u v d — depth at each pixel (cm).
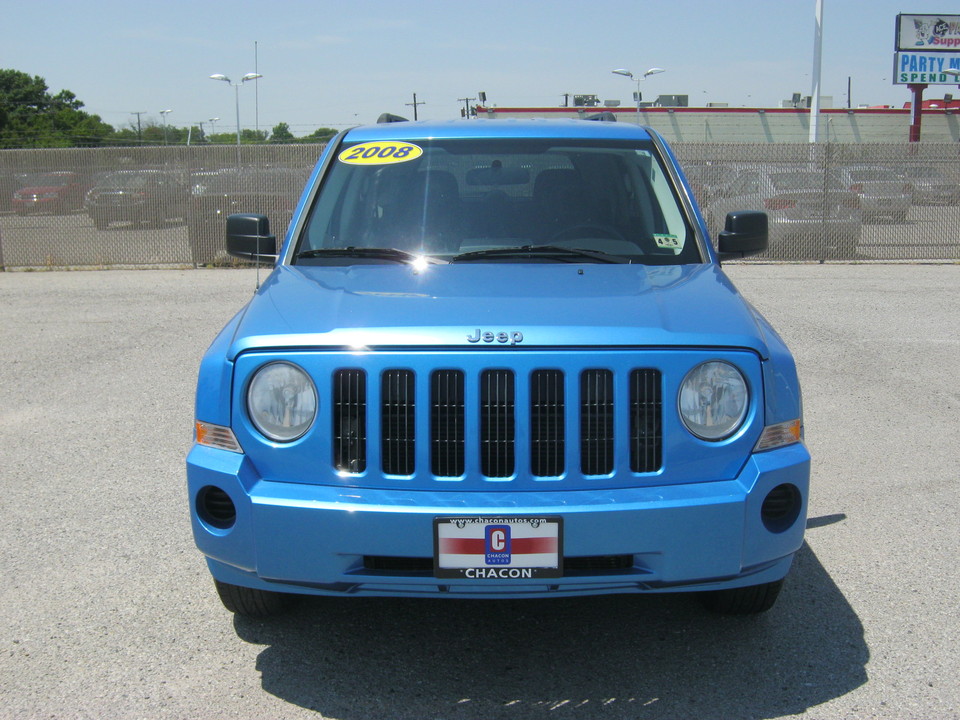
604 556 303
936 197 1602
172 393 742
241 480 307
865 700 316
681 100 5066
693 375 308
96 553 443
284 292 360
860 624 371
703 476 309
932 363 821
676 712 311
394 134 477
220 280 1423
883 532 465
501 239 418
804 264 1588
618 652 351
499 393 305
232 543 312
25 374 808
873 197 1606
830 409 686
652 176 449
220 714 313
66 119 8538
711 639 359
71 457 588
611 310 325
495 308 326
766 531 310
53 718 310
